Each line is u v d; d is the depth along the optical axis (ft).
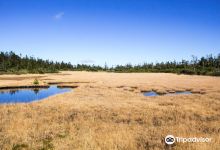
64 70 568.41
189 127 47.47
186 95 107.45
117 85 157.89
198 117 60.49
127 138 38.11
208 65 422.00
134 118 58.29
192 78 254.47
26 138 39.01
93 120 54.60
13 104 79.71
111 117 59.57
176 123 52.54
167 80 217.15
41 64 481.87
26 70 398.42
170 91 135.33
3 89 153.07
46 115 60.44
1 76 292.81
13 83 174.91
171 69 447.42
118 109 69.31
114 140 37.11
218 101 87.76
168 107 73.92
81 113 63.52
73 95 106.73
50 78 242.58
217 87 151.02
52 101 86.48
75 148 34.12
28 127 47.11
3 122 51.47
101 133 42.14
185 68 423.23
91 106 74.49
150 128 46.37
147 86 157.79
